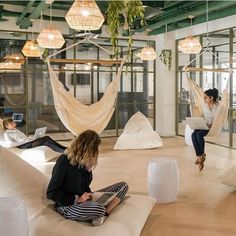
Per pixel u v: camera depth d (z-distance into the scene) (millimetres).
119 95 10000
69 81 9562
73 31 8594
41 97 9328
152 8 7297
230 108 7988
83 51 9539
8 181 2904
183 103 9875
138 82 10227
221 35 8391
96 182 5023
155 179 4059
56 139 9344
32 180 2986
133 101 10242
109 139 9406
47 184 3035
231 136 8016
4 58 8766
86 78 9750
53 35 5738
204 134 5699
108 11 4074
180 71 9953
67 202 2797
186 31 9398
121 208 3078
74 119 5777
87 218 2666
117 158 6812
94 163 2883
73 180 2822
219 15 7648
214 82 8727
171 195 4078
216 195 4371
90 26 4086
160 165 4039
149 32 9625
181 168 5859
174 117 10062
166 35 9742
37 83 9227
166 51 9711
